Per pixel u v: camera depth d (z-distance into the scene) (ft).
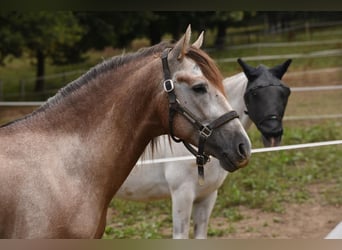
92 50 81.51
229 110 12.42
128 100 12.87
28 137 12.48
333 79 70.28
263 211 28.76
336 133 42.06
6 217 11.68
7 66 91.20
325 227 26.50
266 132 19.79
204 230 19.89
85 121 12.88
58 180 12.18
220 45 90.68
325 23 101.55
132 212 28.73
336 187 31.78
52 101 13.09
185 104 12.35
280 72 21.13
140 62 13.07
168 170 19.11
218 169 18.92
